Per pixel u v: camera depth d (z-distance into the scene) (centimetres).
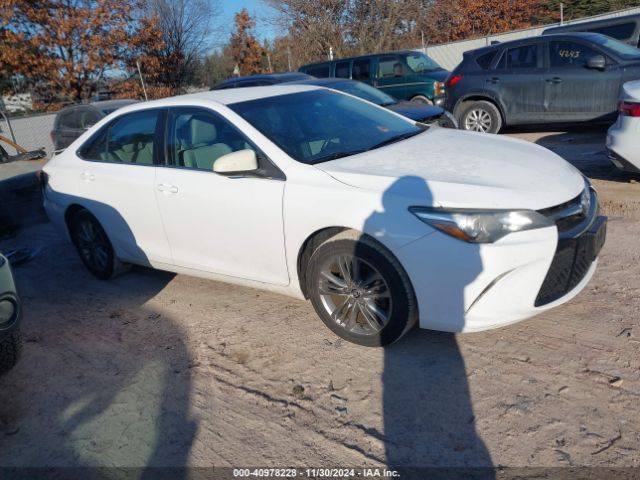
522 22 2764
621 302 351
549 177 314
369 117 431
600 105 831
